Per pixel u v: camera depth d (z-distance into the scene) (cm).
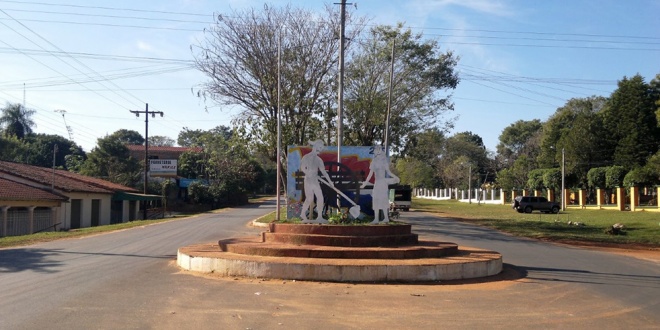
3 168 3497
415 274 1173
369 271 1153
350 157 1820
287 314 837
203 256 1250
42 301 886
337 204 1608
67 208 3519
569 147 6219
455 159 9562
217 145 6925
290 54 2809
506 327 794
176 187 6059
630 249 2252
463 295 1037
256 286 1070
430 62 3541
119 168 5578
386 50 3431
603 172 5653
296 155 1875
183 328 734
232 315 819
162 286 1044
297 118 2905
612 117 6091
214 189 5969
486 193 7938
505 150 10681
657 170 4531
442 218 4091
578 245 2367
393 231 1443
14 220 2933
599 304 989
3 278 1108
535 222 3694
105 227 2769
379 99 3338
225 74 2833
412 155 3834
